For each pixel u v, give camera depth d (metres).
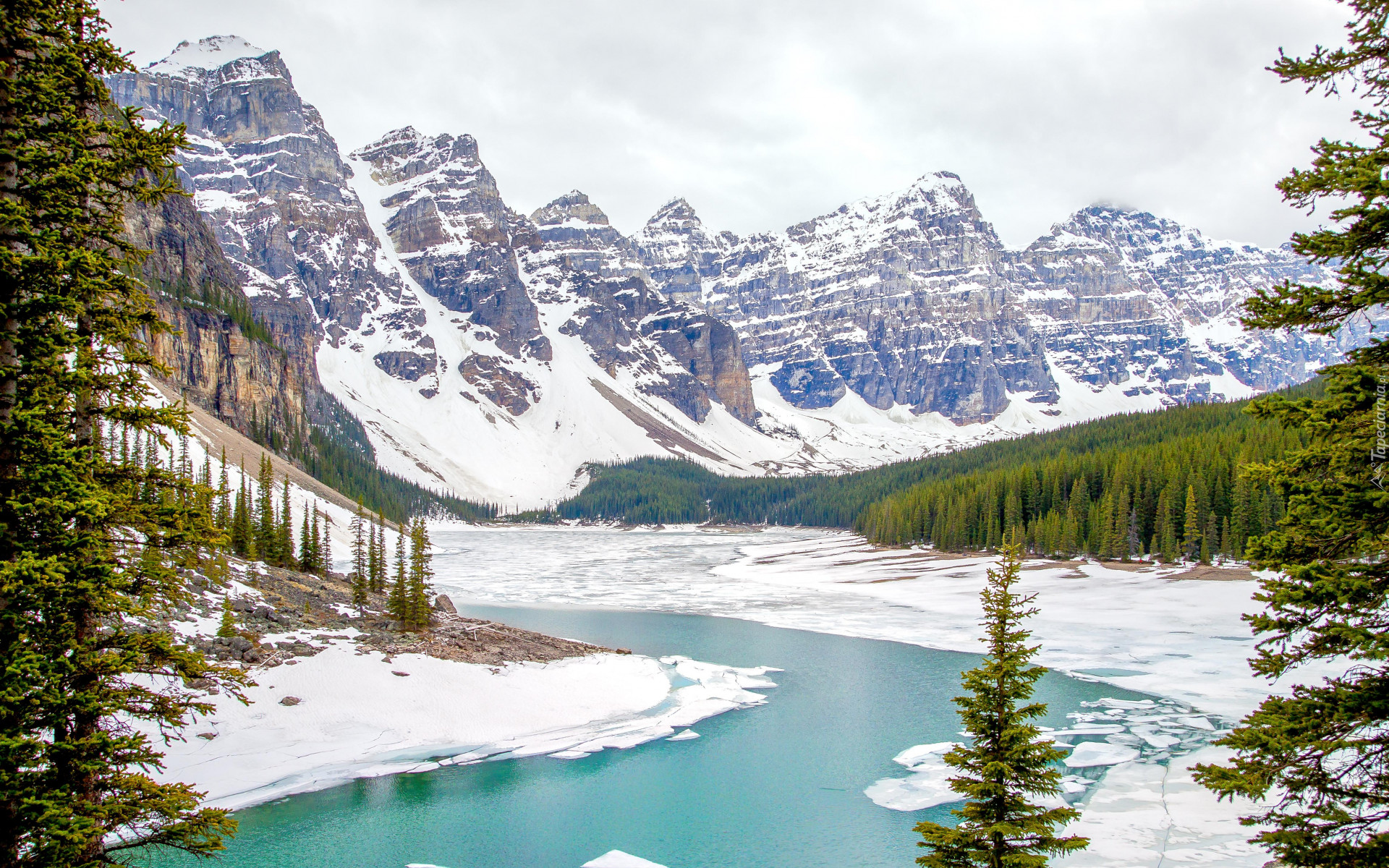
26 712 14.85
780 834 37.78
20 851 15.23
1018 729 20.56
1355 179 13.82
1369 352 14.77
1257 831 35.34
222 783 42.09
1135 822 36.69
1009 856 19.56
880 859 35.25
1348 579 14.05
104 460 17.39
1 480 15.30
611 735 51.88
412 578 68.56
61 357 16.86
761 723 54.81
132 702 17.28
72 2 16.38
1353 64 14.23
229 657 52.31
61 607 15.80
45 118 17.09
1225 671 65.44
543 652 68.19
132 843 16.48
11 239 15.72
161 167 17.16
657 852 36.12
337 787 43.03
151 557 17.30
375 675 54.62
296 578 78.25
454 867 34.44
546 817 39.81
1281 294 15.47
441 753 47.81
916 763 47.09
